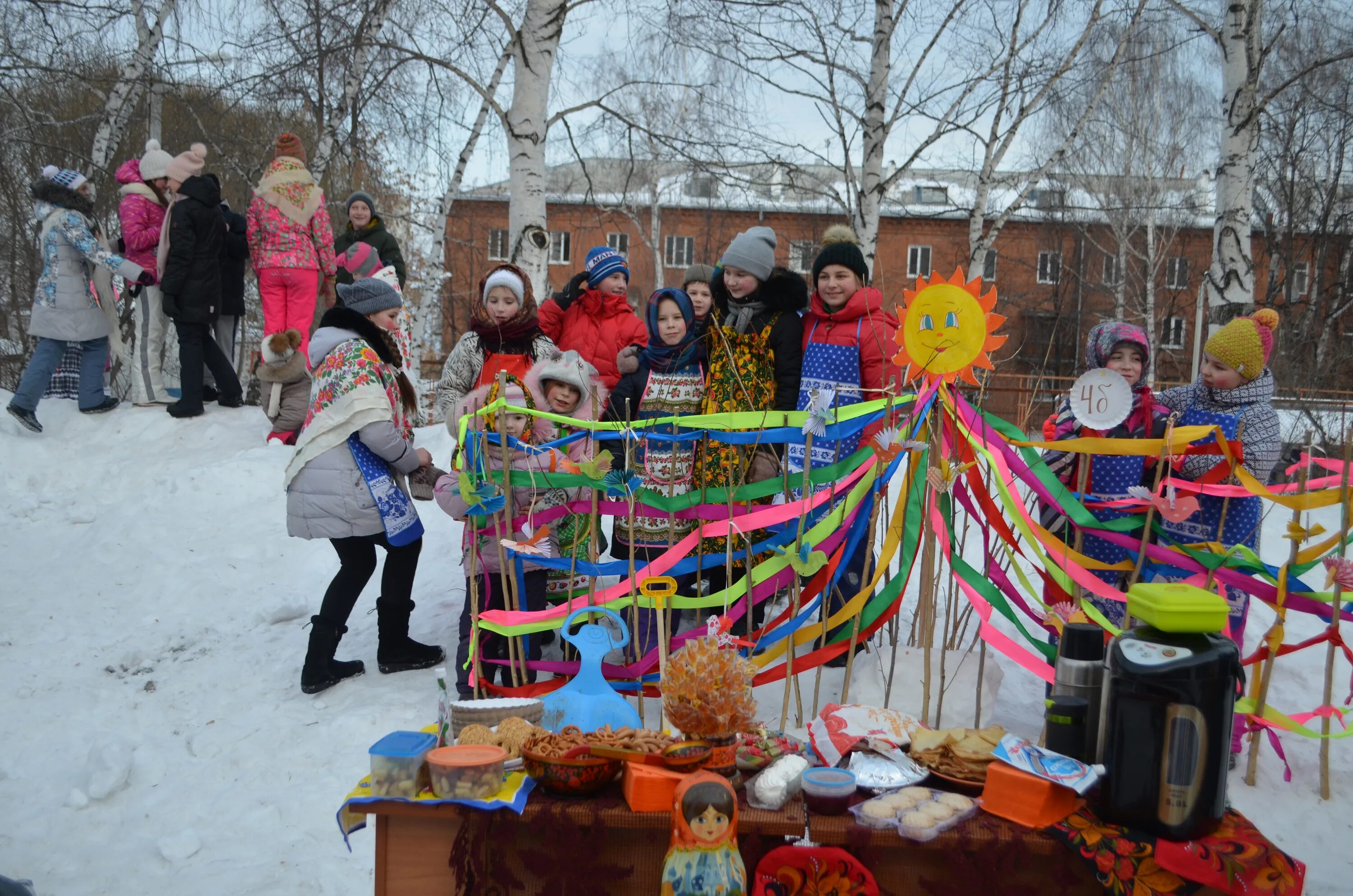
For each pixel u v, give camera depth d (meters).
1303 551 2.82
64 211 6.70
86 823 2.78
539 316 4.39
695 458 3.52
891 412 2.95
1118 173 18.05
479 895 1.84
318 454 3.40
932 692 2.96
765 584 2.97
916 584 4.40
